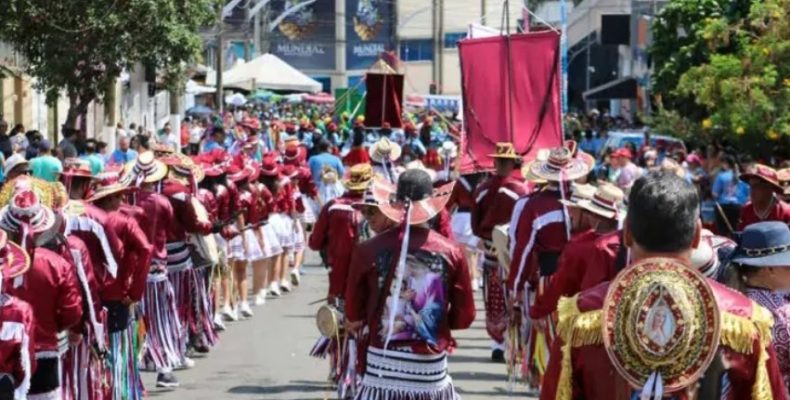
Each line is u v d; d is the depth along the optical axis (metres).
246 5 67.88
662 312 4.86
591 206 10.59
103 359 11.17
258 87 55.97
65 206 10.51
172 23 28.59
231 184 18.12
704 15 32.78
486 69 19.67
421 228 9.56
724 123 24.47
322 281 24.58
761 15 23.83
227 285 19.27
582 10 61.53
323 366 15.99
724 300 5.07
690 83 24.56
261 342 17.67
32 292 9.50
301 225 23.61
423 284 9.45
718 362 4.96
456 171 20.19
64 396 10.54
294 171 22.75
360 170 13.21
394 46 107.81
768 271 7.51
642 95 47.38
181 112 58.53
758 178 14.52
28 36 28.83
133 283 11.90
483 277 17.20
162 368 14.52
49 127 40.25
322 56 109.38
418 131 44.06
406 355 9.45
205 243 15.63
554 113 19.59
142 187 14.15
